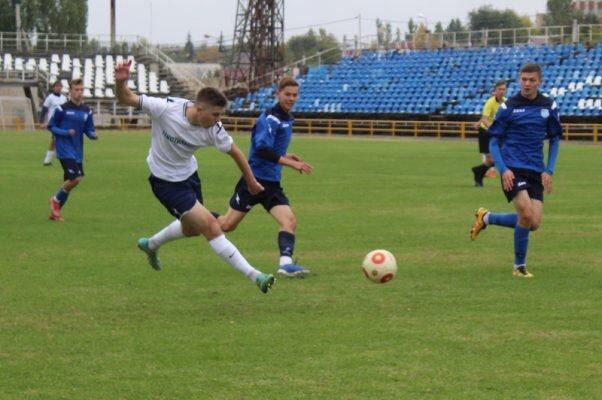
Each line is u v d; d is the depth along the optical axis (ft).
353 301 34.55
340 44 268.21
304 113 223.10
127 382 24.29
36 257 45.34
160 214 63.98
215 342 28.40
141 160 119.55
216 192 81.35
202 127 33.24
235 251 33.30
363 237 52.54
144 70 244.01
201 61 339.36
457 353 27.02
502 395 23.17
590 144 173.17
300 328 30.17
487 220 43.24
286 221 40.86
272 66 245.04
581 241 50.57
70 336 29.22
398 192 79.97
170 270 41.63
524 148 40.01
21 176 95.55
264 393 23.34
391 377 24.67
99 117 220.23
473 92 210.79
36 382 24.34
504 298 35.06
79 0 374.43
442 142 179.93
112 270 41.63
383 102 218.59
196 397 23.04
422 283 38.24
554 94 196.95
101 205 69.62
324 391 23.48
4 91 222.28
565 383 24.13
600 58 203.92
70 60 247.29
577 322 30.94
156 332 29.73
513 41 229.66
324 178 95.20
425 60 228.22
